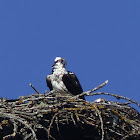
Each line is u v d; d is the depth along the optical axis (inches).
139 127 537.6
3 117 504.1
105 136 531.5
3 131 523.8
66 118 523.2
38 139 537.3
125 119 535.2
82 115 525.0
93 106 526.9
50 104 539.2
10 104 532.4
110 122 530.9
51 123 505.7
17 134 500.7
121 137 534.3
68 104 533.3
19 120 499.8
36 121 511.8
